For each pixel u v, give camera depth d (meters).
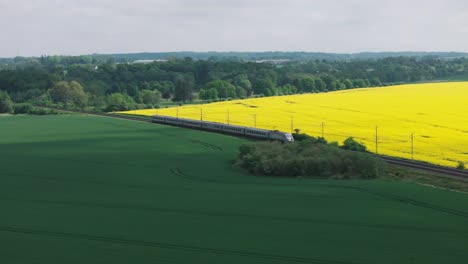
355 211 56.41
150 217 54.94
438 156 86.31
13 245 45.88
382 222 52.25
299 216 54.66
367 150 92.31
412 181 72.81
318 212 56.19
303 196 63.84
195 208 58.44
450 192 64.88
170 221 53.25
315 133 111.44
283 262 41.47
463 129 109.75
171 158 92.44
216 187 70.19
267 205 59.50
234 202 61.16
